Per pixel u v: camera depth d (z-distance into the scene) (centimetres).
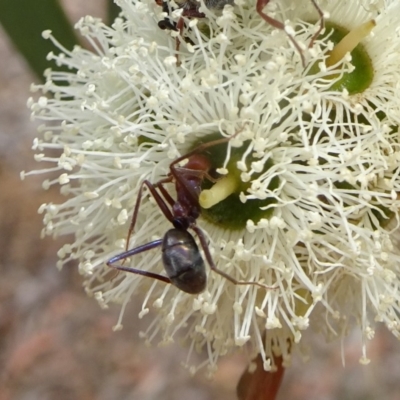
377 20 7
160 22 7
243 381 8
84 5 19
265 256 7
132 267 7
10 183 18
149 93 7
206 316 7
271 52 7
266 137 7
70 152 7
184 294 7
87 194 7
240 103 7
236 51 7
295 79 7
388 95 7
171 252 6
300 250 7
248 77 7
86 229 7
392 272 7
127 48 7
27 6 8
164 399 15
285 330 7
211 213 7
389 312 7
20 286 17
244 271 7
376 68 7
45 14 8
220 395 15
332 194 7
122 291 7
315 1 7
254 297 7
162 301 7
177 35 7
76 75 8
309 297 7
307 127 7
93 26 7
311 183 7
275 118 7
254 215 7
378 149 7
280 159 7
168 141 7
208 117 7
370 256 7
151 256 7
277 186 7
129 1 7
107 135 7
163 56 7
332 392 14
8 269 17
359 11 7
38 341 16
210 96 7
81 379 16
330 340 8
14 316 17
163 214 7
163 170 7
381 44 7
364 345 7
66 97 8
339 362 15
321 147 7
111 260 7
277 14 7
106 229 7
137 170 7
